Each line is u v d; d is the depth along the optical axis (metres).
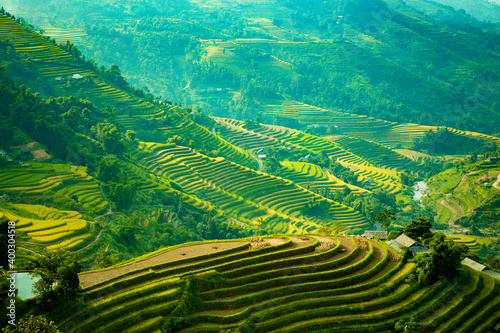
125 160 166.50
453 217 194.25
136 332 54.75
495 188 194.25
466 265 81.31
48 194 120.25
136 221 123.56
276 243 78.06
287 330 59.78
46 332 49.00
